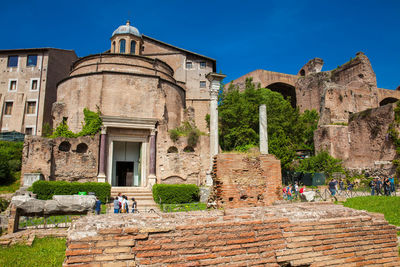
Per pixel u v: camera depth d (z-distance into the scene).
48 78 45.66
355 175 35.53
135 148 34.12
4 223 13.95
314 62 66.75
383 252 6.66
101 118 30.72
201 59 52.31
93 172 29.52
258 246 5.88
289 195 23.92
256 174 12.67
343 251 6.34
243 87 66.31
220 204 11.82
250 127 38.19
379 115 36.38
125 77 33.34
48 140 27.89
